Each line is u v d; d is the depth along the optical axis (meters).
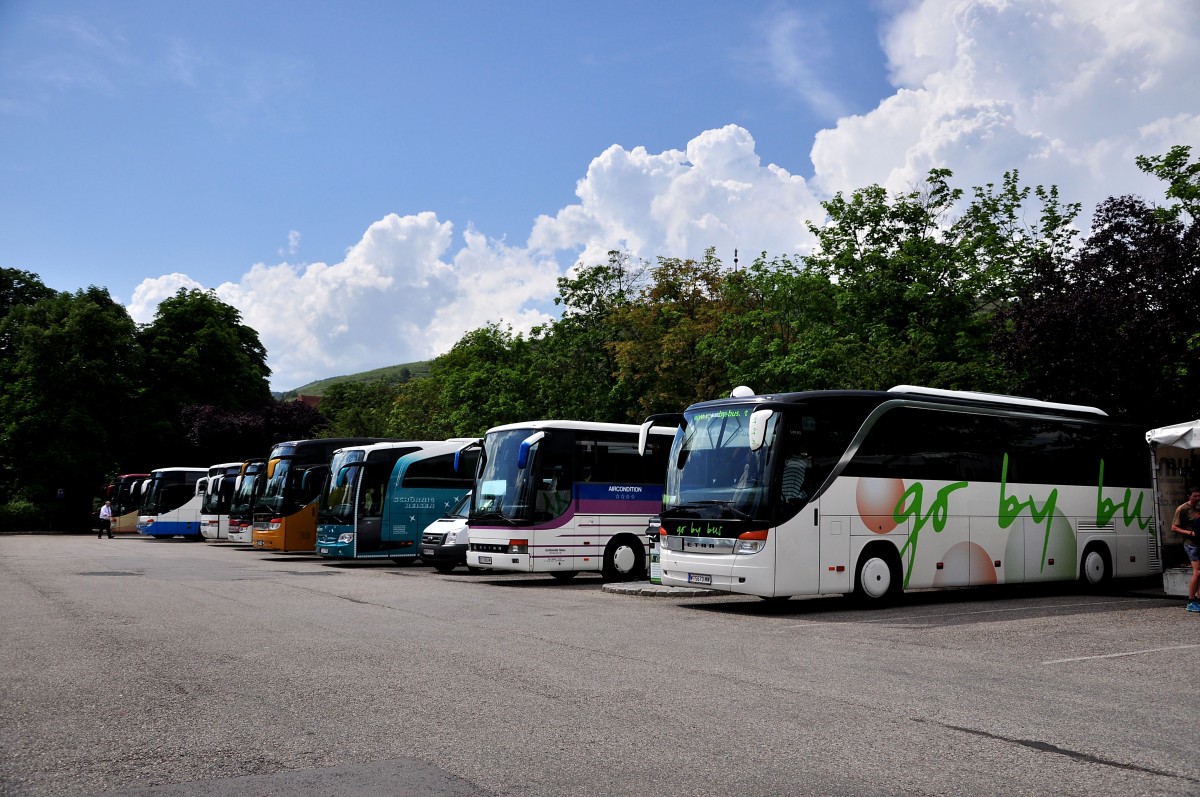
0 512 54.72
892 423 16.92
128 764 5.92
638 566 22.52
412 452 29.66
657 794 5.33
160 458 62.38
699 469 16.31
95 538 49.12
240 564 27.52
